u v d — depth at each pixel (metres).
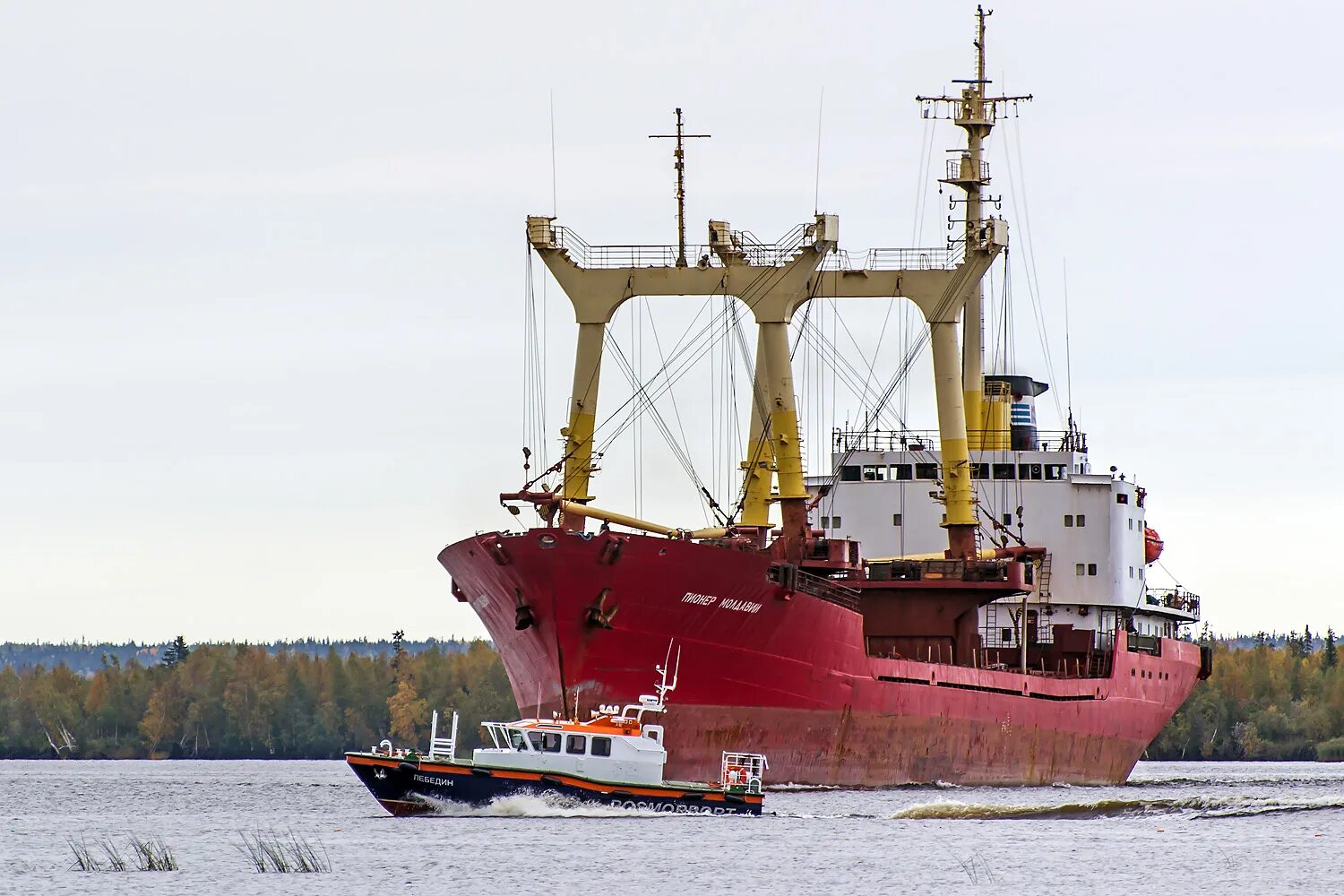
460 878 184.50
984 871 192.62
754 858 197.62
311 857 197.25
